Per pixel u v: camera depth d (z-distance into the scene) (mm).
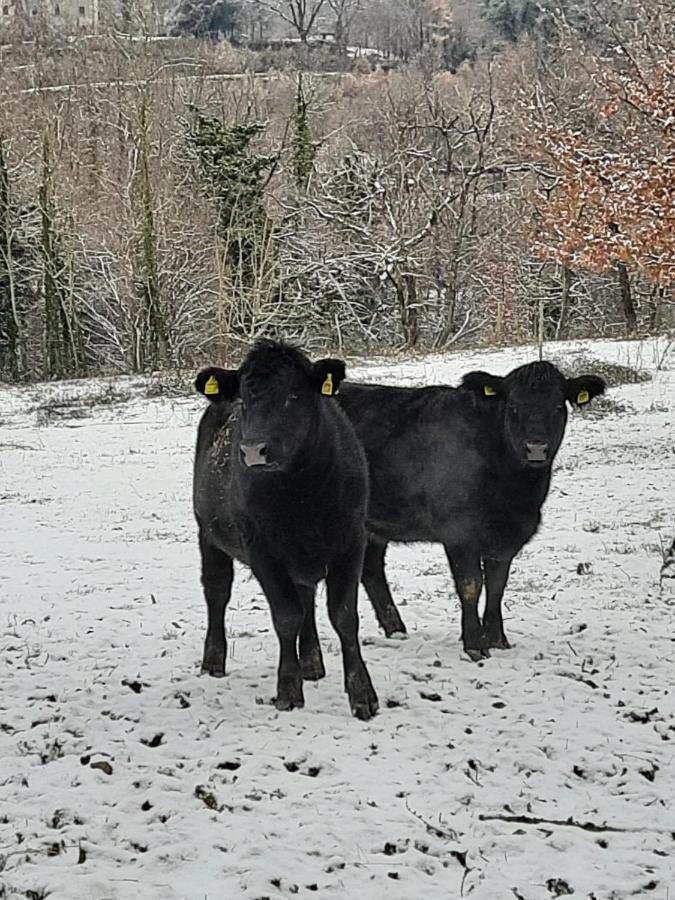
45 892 4816
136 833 5332
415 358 32250
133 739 6477
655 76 19672
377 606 8484
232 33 73312
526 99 34938
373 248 43125
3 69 44469
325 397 6953
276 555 6773
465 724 6613
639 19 26422
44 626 8969
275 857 5086
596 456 17781
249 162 41844
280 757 6141
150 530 13383
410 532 8289
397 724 6613
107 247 41406
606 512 13609
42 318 44188
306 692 7160
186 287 41188
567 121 31062
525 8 65438
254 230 40812
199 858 5105
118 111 41812
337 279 43438
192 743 6391
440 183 45656
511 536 7891
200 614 9305
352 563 6852
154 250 39250
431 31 68938
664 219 17938
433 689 7211
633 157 19688
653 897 4840
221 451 7293
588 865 5066
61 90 44844
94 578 10773
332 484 6648
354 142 46781
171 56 47594
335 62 65312
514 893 4836
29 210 43062
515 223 45312
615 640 8141
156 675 7586
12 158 42125
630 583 9852
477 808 5598
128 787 5820
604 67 25297
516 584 10039
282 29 75812
